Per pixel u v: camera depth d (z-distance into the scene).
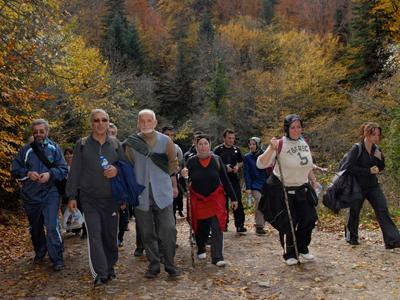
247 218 11.41
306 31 44.56
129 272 5.96
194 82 41.38
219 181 6.31
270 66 41.50
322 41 38.50
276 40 42.62
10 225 11.13
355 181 6.79
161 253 6.25
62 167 6.18
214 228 6.21
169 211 5.57
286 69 34.66
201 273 5.84
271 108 30.52
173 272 5.61
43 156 6.12
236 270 5.96
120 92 27.16
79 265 6.34
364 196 6.88
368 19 31.08
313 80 30.53
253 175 8.51
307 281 5.38
